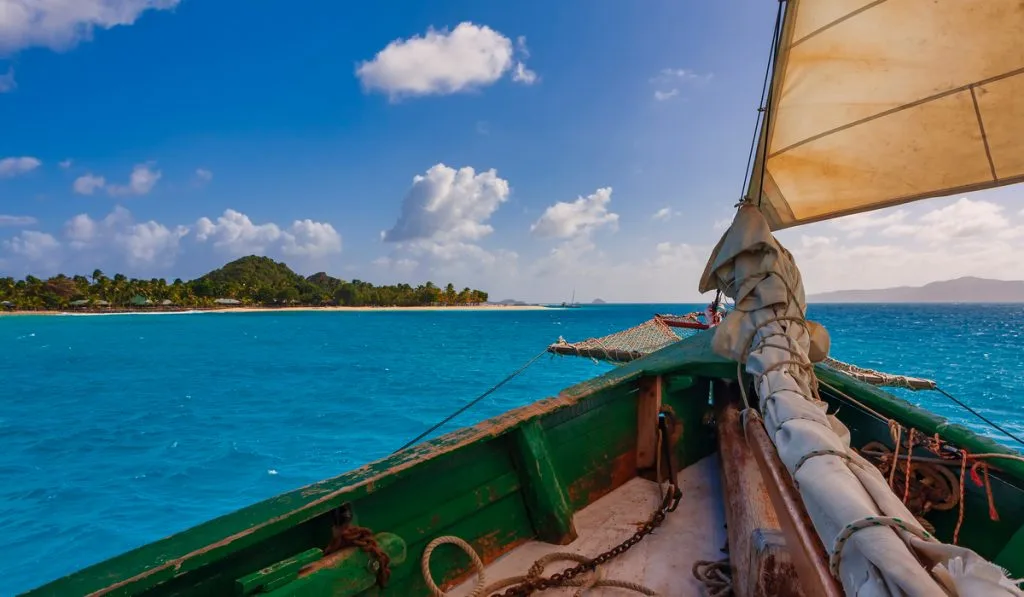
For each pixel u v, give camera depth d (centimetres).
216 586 213
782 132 412
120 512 1138
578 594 289
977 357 3759
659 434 429
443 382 2852
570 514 348
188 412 2125
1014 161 345
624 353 1030
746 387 430
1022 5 307
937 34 336
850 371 1061
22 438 1741
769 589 211
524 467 342
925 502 302
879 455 332
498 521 332
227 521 213
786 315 339
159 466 1439
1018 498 293
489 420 338
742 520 280
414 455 278
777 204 447
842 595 158
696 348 476
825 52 370
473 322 11162
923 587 125
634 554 331
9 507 1166
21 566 920
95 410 2188
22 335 6869
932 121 363
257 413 2095
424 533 286
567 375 3111
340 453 1545
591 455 407
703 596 291
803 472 198
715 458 476
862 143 392
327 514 246
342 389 2647
